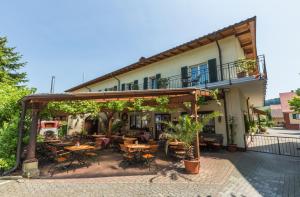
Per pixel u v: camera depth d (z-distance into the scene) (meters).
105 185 5.09
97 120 17.92
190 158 6.43
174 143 8.37
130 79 17.81
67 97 6.18
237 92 10.43
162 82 13.53
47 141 10.17
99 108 10.65
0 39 15.69
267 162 7.54
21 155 6.68
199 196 4.37
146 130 14.86
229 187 4.91
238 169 6.55
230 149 9.92
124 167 6.93
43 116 9.59
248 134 12.08
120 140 10.66
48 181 5.43
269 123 34.53
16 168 6.25
